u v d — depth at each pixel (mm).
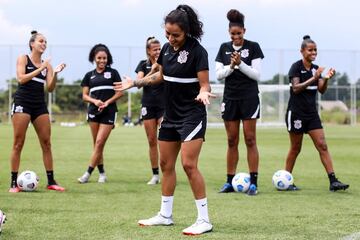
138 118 45781
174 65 5965
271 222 6461
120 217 6715
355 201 8023
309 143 22188
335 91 47438
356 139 25156
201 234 5824
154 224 6238
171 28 5812
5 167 12555
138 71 10492
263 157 15695
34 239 5570
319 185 9883
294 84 9250
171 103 6055
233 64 8430
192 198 8203
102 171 10398
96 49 10406
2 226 6062
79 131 31578
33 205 7520
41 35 8867
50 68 8992
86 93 10453
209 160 14742
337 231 5984
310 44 9352
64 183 10031
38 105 8898
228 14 8797
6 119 45469
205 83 5879
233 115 8797
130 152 17281
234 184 8891
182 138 5949
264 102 45281
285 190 9172
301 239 5621
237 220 6574
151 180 10125
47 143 9070
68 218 6629
